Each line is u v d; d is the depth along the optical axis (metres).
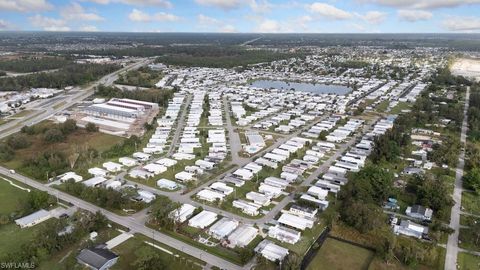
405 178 148.62
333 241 105.50
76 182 139.88
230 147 190.00
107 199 122.88
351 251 100.81
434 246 101.00
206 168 159.62
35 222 113.56
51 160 156.75
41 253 94.31
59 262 94.50
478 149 178.75
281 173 151.62
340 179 145.00
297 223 112.38
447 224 114.12
